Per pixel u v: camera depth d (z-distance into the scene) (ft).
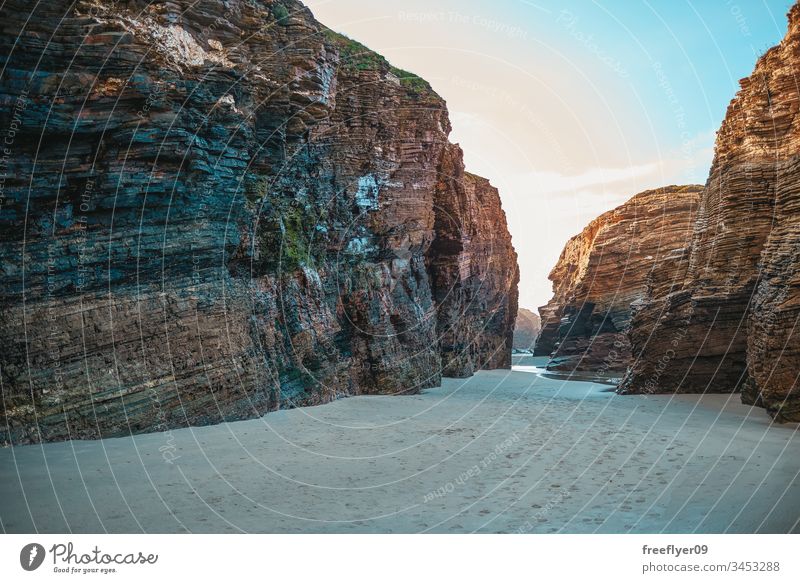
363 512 26.68
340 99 78.07
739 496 27.68
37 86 39.52
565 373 125.08
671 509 26.37
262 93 57.82
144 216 45.09
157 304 45.11
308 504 27.73
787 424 48.19
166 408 43.65
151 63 44.37
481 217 129.29
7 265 39.04
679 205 131.13
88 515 25.25
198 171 47.39
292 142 64.13
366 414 56.75
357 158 79.30
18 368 38.22
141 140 43.57
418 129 89.30
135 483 29.96
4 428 36.78
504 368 146.41
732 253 68.08
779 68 64.08
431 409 61.57
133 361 42.86
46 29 39.83
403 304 85.97
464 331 112.88
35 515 25.03
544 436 45.24
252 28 58.08
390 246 84.74
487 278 132.67
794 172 55.42
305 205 68.39
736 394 68.80
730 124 70.74
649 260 129.70
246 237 54.65
